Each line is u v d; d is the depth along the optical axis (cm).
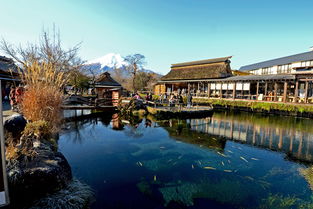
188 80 2261
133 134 767
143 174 409
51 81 495
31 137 328
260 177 405
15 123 309
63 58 1034
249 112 1562
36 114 429
